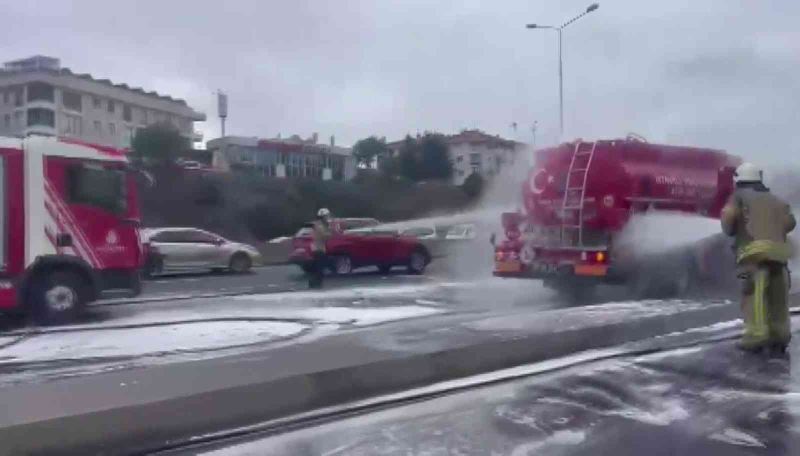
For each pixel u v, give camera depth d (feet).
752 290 25.86
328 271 73.46
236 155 177.27
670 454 16.10
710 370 23.41
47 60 200.03
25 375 26.55
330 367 21.77
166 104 228.02
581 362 24.99
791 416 18.65
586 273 45.65
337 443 17.15
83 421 17.01
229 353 30.09
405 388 22.16
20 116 194.70
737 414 18.86
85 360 29.45
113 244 42.75
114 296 42.83
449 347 24.70
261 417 19.35
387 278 70.95
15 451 15.97
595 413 19.17
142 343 33.42
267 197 139.64
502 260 49.32
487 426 18.24
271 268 93.71
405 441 17.20
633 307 39.32
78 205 41.60
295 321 39.86
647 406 19.72
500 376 23.22
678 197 47.73
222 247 83.76
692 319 32.27
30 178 40.19
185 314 43.98
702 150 49.49
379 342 26.43
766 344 25.68
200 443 17.46
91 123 206.08
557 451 16.38
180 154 145.48
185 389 19.40
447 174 156.15
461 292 54.29
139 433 17.66
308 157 188.14
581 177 45.96
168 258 79.10
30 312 40.57
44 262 40.40
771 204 25.73
